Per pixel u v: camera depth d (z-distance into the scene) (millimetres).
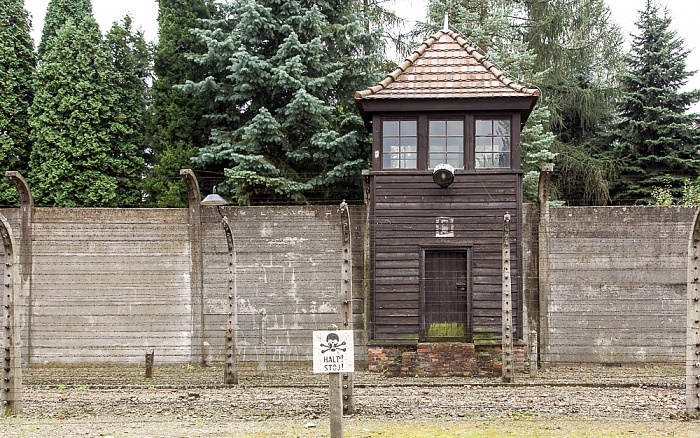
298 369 16078
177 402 11719
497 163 15969
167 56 24359
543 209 16906
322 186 22047
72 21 25594
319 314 17203
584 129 29734
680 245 16922
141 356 17203
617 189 27500
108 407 11391
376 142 16016
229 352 13211
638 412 10859
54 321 17188
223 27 22906
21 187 17172
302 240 17281
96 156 23703
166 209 17375
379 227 15930
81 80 23812
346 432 9570
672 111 26812
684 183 25469
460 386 12930
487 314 15711
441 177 15547
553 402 11570
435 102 15781
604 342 16891
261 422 10305
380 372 15602
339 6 23734
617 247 16969
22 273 17172
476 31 25484
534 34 28266
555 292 16938
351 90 23062
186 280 17312
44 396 12328
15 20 24531
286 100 22562
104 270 17328
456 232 15812
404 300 15836
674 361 16781
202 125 24016
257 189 21203
